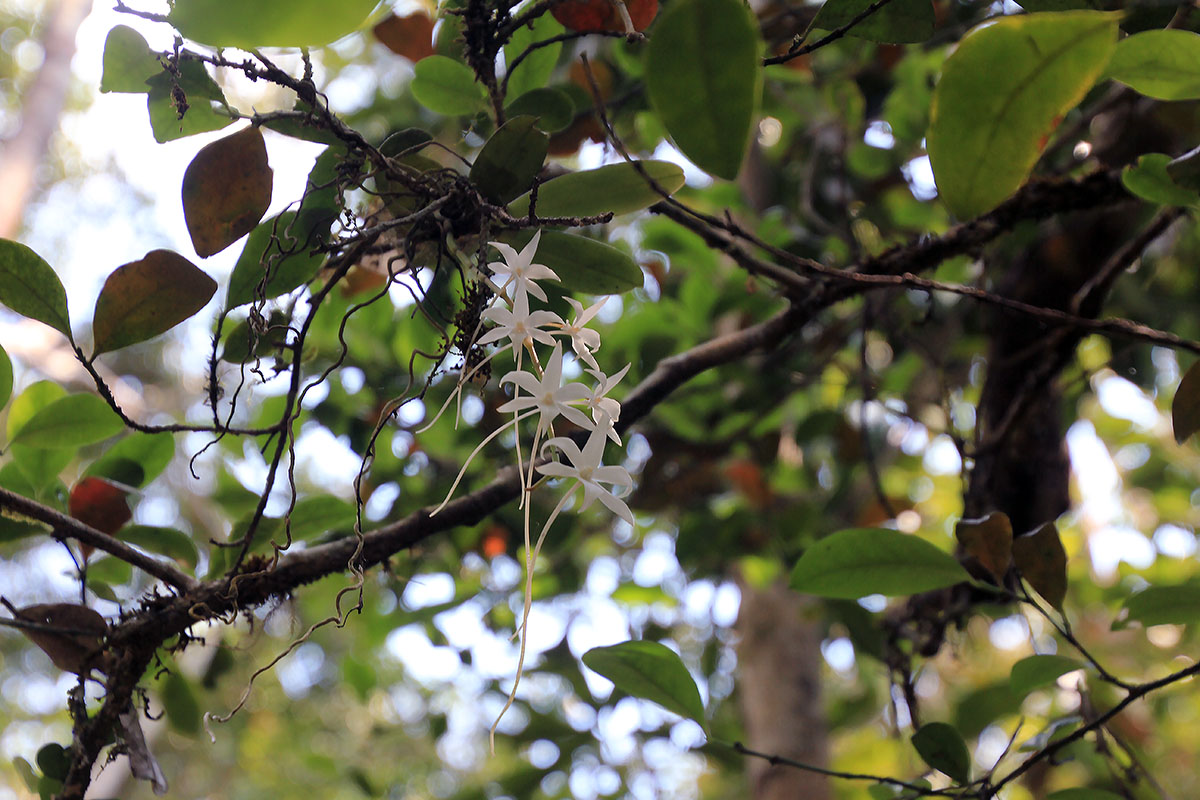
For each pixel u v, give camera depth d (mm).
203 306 725
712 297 1155
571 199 716
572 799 1329
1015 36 621
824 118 1259
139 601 768
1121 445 1868
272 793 2910
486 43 745
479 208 703
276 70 695
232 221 714
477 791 1276
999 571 777
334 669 2854
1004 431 913
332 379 1052
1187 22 723
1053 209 844
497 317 676
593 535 1305
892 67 1162
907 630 984
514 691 663
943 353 1117
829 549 784
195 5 620
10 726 2840
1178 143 879
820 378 1267
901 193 1352
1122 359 1154
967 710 1009
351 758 2414
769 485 1263
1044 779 1109
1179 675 745
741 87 640
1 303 716
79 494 800
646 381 840
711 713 1682
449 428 1036
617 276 737
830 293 845
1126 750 848
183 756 3129
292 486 729
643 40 713
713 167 653
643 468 1208
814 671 1413
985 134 639
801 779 1297
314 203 742
